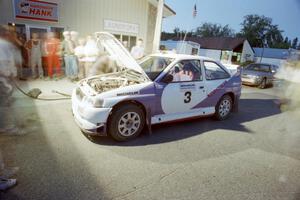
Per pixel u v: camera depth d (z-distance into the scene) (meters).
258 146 4.11
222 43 36.81
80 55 7.86
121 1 11.64
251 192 2.77
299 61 6.82
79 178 2.74
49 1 9.68
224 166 3.32
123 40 12.36
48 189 2.51
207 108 5.00
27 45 7.67
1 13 8.88
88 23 10.91
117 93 3.67
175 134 4.36
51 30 10.06
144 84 3.97
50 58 8.06
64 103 5.72
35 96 5.84
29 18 9.44
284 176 3.17
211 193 2.68
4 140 3.56
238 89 5.54
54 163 3.02
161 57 4.84
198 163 3.34
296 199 2.68
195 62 4.73
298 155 3.83
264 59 37.22
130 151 3.54
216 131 4.71
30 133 3.88
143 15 12.70
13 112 4.75
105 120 3.59
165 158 3.41
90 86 4.12
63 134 3.94
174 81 4.34
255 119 5.82
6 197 2.35
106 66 7.40
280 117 6.05
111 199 2.44
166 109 4.27
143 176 2.91
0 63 4.76
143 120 4.04
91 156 3.29
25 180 2.62
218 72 5.17
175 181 2.86
